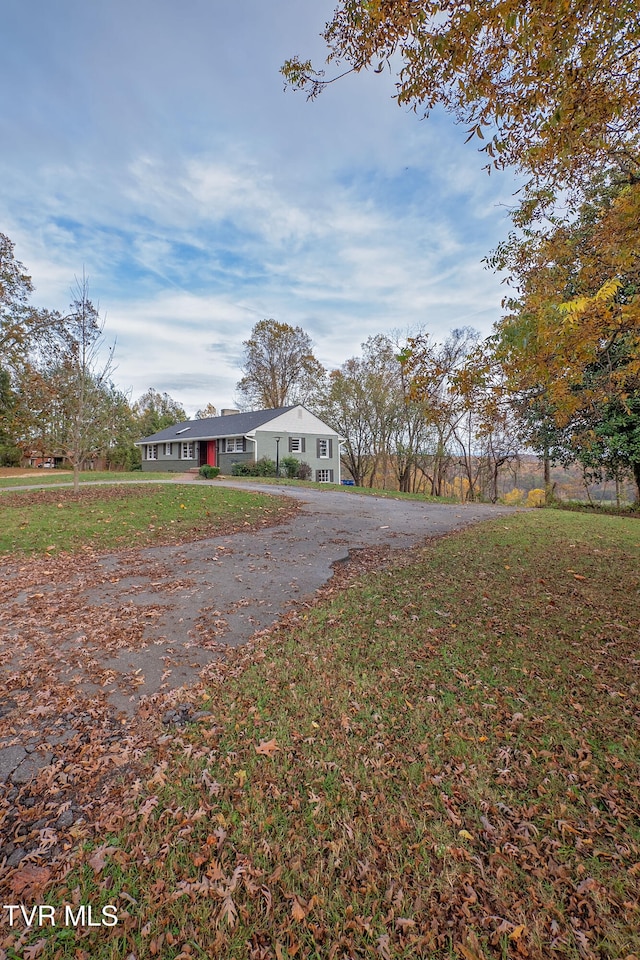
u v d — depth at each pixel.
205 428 30.41
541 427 14.23
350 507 13.40
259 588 5.74
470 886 1.82
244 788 2.40
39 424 19.25
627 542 8.18
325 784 2.42
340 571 6.57
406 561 6.99
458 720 2.98
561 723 2.90
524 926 1.65
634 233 3.44
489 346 3.74
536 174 4.36
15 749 2.71
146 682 3.50
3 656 3.87
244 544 8.13
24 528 8.37
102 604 5.09
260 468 24.75
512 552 7.46
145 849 2.01
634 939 1.59
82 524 8.86
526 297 4.10
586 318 3.16
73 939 1.63
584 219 4.70
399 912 1.72
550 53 2.82
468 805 2.26
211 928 1.67
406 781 2.43
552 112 3.21
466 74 3.16
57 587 5.64
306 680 3.53
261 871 1.90
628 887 1.78
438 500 18.05
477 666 3.68
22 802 2.31
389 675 3.58
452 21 2.86
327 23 3.32
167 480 18.80
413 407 27.52
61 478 19.41
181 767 2.56
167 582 5.89
